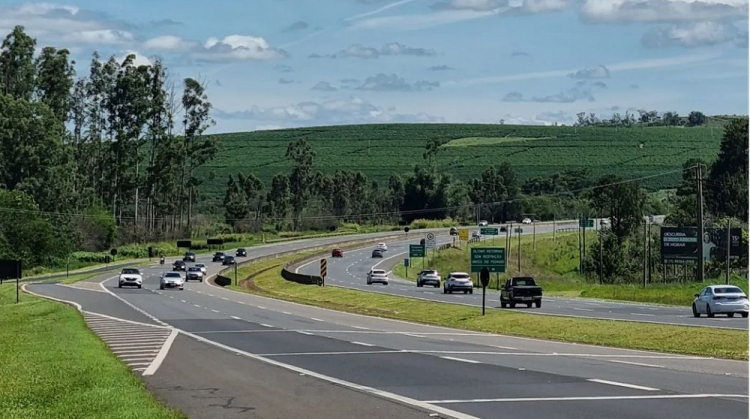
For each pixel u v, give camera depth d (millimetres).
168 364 33344
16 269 84062
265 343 43281
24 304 78625
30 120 159750
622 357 35750
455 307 71312
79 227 177250
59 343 40281
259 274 143125
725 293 59594
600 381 27047
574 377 28250
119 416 19828
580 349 40062
